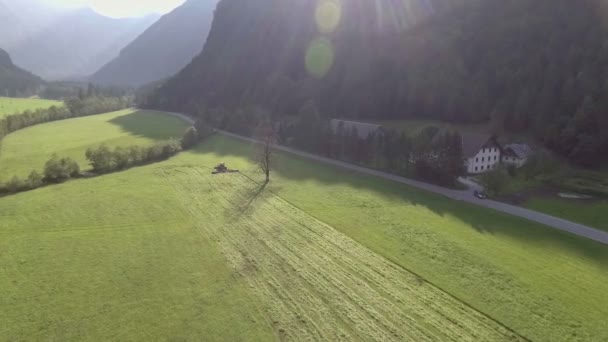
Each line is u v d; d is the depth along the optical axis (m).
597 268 35.03
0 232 40.22
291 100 126.75
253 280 31.53
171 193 54.62
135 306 27.69
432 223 45.25
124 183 59.16
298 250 37.41
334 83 123.88
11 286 30.03
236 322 26.05
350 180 64.12
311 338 24.62
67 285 30.31
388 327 25.78
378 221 45.50
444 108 102.69
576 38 96.81
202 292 29.61
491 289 30.81
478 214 49.16
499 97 98.25
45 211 46.47
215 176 64.75
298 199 53.38
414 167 66.25
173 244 38.22
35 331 24.84
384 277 32.44
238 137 105.12
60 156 74.75
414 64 114.69
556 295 30.17
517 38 104.00
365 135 86.38
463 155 65.88
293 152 86.81
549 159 67.88
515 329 25.86
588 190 62.00
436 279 32.19
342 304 28.36
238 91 154.00
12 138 93.38
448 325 26.16
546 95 89.12
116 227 42.19
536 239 41.56
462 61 109.12
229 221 44.81
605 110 79.62
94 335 24.56
